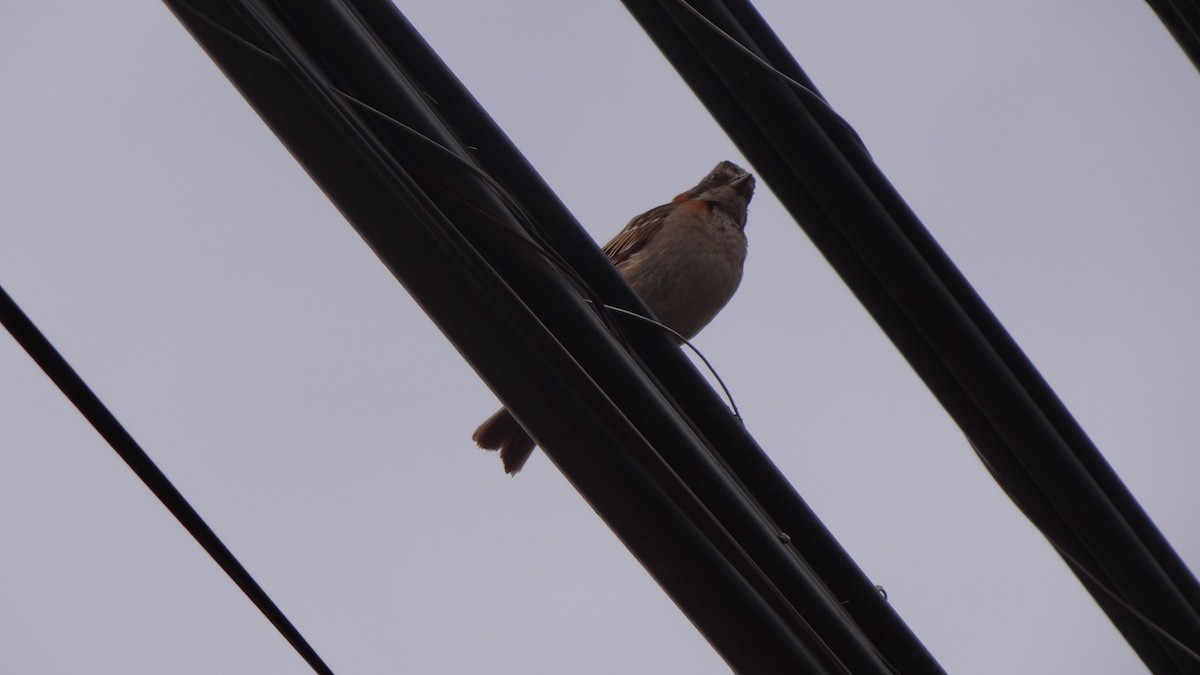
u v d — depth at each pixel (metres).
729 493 5.43
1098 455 7.32
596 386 5.05
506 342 5.04
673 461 5.41
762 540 5.43
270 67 4.88
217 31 4.85
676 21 7.18
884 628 6.02
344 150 4.93
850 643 5.45
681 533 5.16
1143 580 7.35
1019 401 7.25
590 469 5.12
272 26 5.12
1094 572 7.45
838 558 6.04
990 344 7.26
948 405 7.45
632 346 6.07
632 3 7.23
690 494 5.05
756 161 7.32
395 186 4.95
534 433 5.11
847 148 7.24
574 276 5.61
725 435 6.07
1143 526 7.37
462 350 5.07
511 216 5.42
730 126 7.30
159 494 3.92
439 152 5.38
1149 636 7.46
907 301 7.29
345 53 5.38
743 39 7.20
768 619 5.21
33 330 3.72
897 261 7.23
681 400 6.09
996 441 7.40
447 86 5.97
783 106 7.18
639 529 5.17
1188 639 7.37
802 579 5.46
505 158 6.00
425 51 5.98
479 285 5.02
